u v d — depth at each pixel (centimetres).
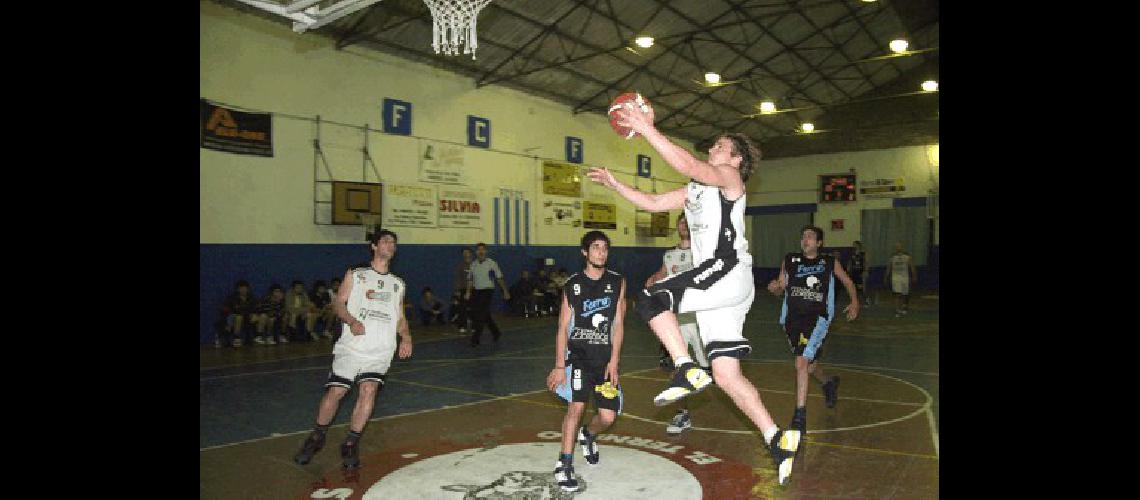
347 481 510
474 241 1986
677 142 2909
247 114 1480
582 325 497
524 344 1390
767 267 3156
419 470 534
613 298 500
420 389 891
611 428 661
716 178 349
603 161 2494
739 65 2322
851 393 833
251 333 1421
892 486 490
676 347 350
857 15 2150
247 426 693
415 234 1827
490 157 2042
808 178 3056
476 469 534
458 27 812
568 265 2309
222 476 524
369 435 649
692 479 506
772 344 1337
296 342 1459
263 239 1513
